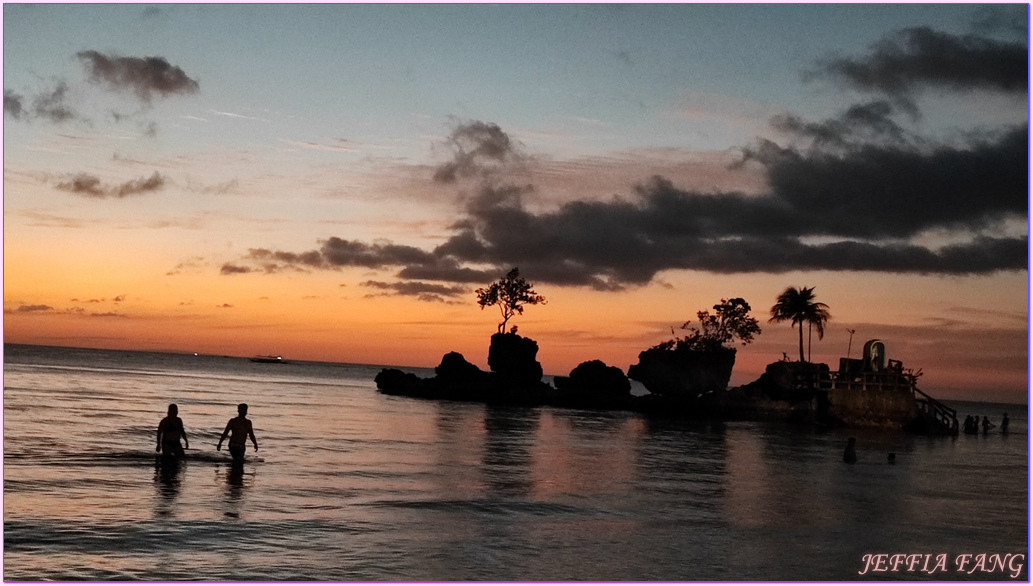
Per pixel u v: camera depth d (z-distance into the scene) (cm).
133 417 5419
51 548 1800
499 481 3155
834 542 2275
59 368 15312
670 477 3516
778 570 1947
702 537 2256
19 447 3341
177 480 2730
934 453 5591
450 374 12181
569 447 4788
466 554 1952
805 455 4859
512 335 12038
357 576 1730
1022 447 6938
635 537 2220
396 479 3069
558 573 1831
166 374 16775
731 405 8750
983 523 2697
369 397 10938
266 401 8656
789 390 8831
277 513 2281
